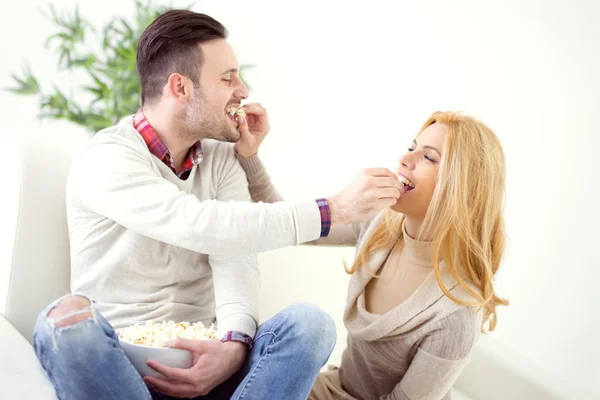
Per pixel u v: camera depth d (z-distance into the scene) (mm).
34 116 2902
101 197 1339
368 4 3047
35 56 2879
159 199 1295
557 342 2840
